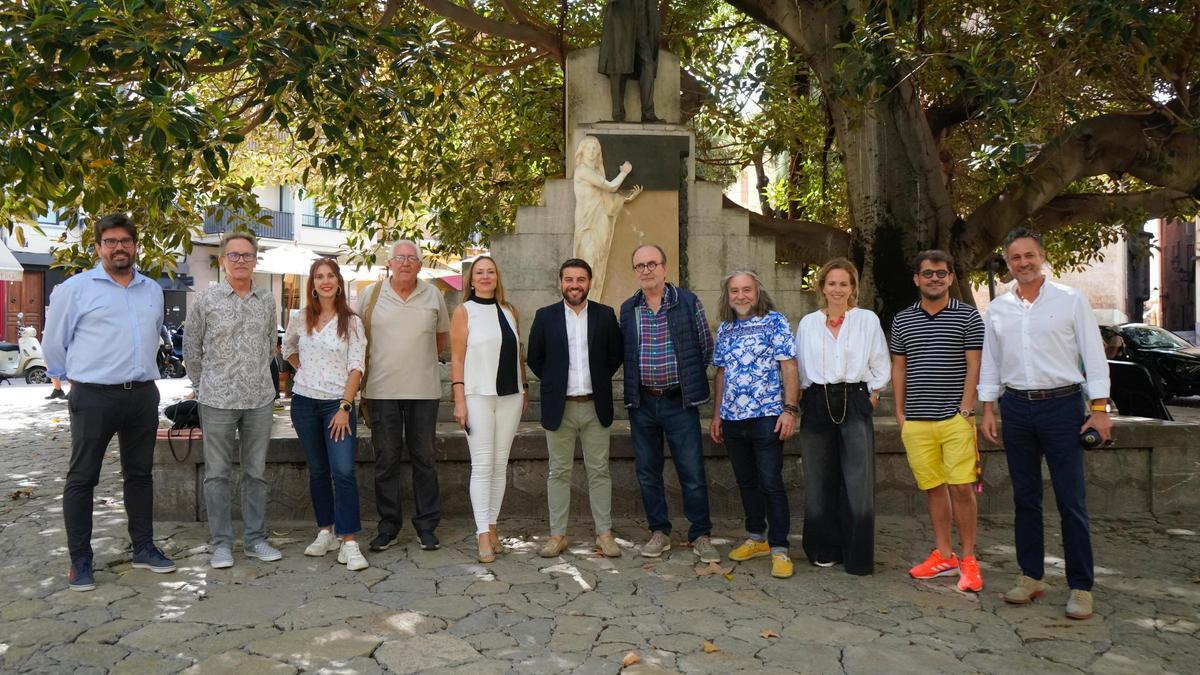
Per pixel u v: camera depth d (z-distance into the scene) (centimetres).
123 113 500
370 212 1091
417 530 529
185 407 588
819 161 1169
